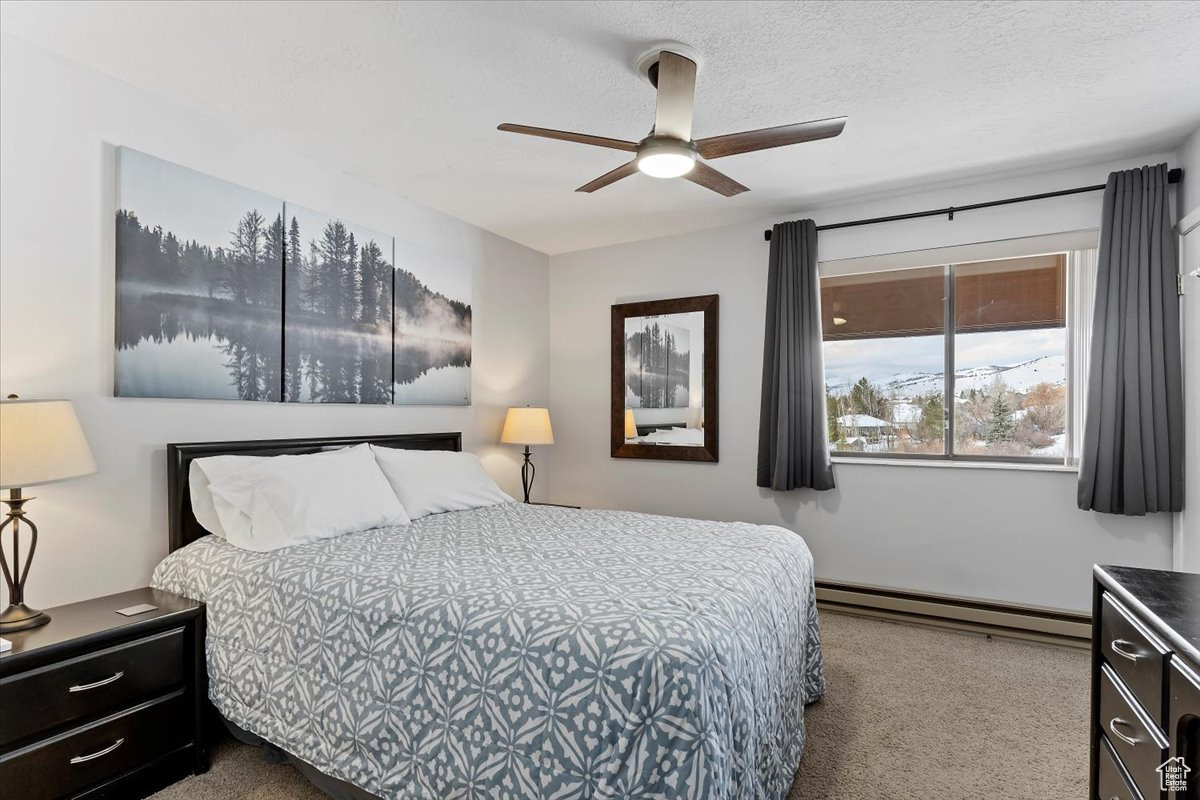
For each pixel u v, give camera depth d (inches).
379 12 75.7
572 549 87.9
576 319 188.1
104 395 89.4
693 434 165.9
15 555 73.9
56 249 84.4
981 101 98.0
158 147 95.8
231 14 75.9
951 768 80.5
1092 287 122.9
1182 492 110.4
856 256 146.3
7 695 63.6
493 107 100.3
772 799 65.7
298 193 117.6
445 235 153.4
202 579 85.0
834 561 147.4
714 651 55.7
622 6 74.5
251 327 108.0
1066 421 126.5
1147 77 90.5
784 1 73.5
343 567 78.2
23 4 73.4
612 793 52.1
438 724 61.9
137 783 74.1
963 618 132.0
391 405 137.3
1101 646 64.3
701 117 103.3
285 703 73.2
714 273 164.9
